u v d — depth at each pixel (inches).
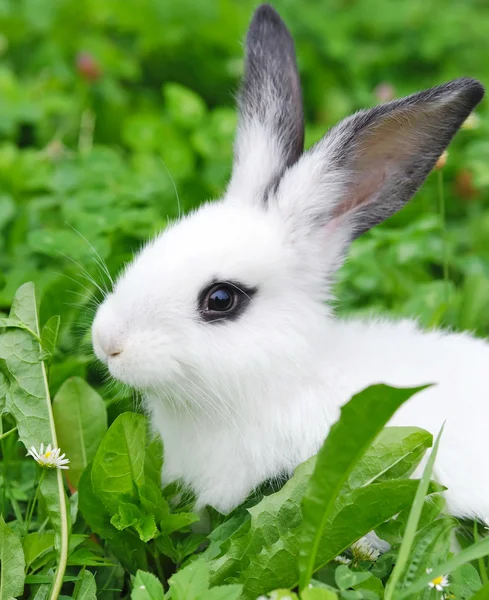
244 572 24.8
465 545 26.1
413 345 27.5
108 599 25.6
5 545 24.9
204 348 26.3
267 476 26.6
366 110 27.5
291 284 27.0
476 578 24.8
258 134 28.6
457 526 25.9
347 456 23.8
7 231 32.3
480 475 26.2
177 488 27.2
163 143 35.4
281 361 26.5
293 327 26.7
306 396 26.6
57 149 35.1
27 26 41.2
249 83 28.9
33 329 26.4
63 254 29.8
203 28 40.9
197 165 35.5
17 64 40.5
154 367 26.2
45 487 25.7
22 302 26.5
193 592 23.7
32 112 36.1
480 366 27.3
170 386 26.5
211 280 26.4
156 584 23.9
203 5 41.2
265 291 26.7
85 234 30.3
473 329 30.5
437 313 29.3
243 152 28.7
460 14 45.8
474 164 34.9
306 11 43.8
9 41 40.9
